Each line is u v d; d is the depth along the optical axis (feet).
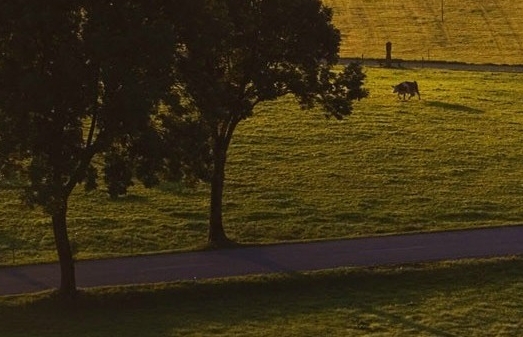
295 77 228.63
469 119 387.75
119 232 251.39
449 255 230.48
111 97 181.37
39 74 179.73
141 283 211.61
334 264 224.33
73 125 185.78
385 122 379.35
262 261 227.20
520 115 397.39
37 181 182.80
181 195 285.64
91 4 179.42
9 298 202.69
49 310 197.98
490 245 238.89
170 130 191.21
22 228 255.70
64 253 201.67
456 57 561.02
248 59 226.79
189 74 194.59
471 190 293.64
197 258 230.07
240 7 220.02
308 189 293.64
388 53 524.11
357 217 266.77
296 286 211.61
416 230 254.06
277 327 188.65
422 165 321.73
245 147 337.52
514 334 185.57
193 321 192.13
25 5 175.32
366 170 314.96
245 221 262.88
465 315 195.31
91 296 203.31
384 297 206.28
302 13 224.33
